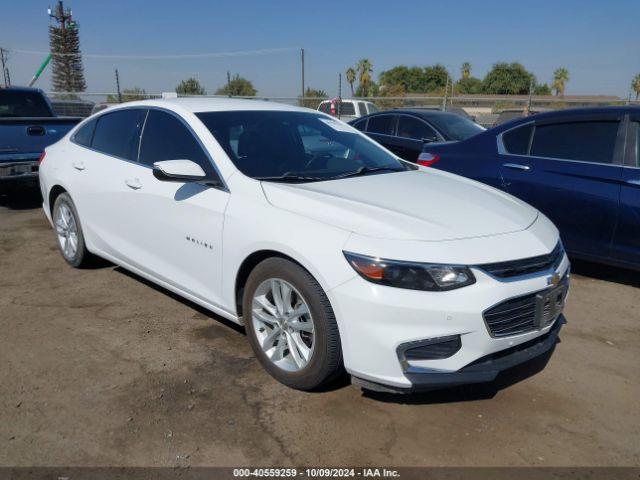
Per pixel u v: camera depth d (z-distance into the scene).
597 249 4.88
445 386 2.71
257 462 2.56
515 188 5.37
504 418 2.94
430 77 69.50
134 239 4.14
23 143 7.24
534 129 5.36
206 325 3.96
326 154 4.01
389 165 4.18
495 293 2.71
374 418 2.90
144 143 4.14
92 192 4.49
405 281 2.64
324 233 2.84
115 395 3.06
